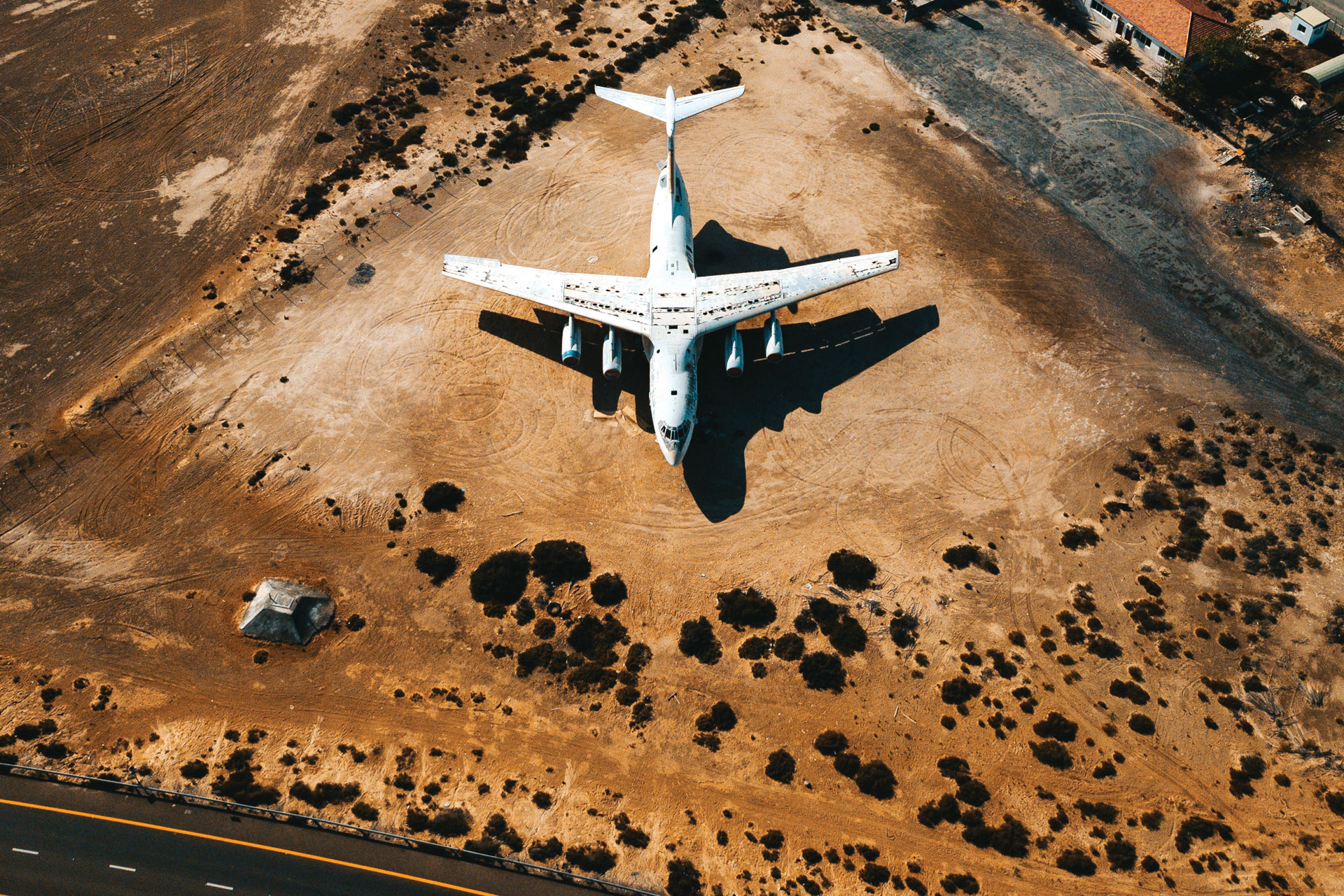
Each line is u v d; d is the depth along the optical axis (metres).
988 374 79.44
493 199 90.81
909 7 109.50
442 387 78.31
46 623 66.00
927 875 56.03
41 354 79.81
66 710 62.00
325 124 96.75
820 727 61.84
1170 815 58.41
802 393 78.25
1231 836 57.56
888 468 74.06
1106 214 90.19
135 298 83.62
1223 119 96.75
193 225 88.75
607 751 60.69
